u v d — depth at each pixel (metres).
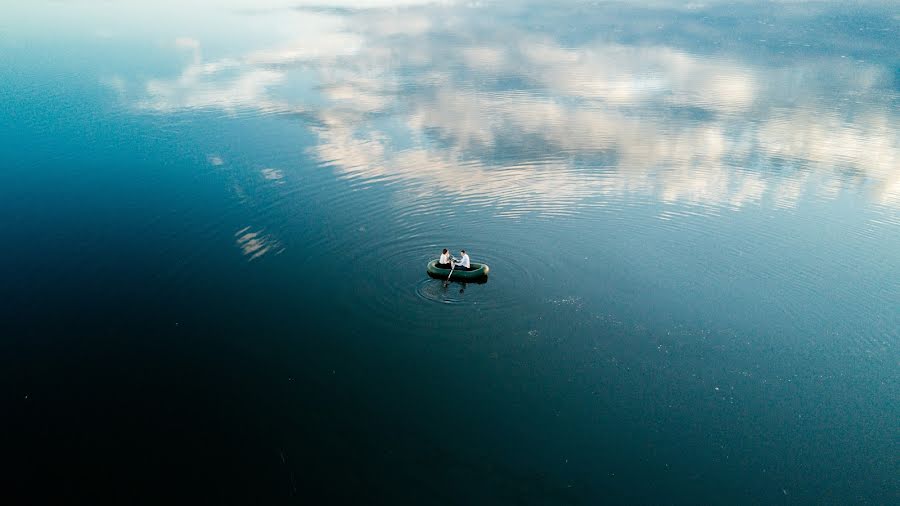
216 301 24.44
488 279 25.75
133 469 16.61
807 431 17.86
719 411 18.69
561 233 29.75
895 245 27.75
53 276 26.38
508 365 20.70
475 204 32.84
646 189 34.41
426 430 18.03
